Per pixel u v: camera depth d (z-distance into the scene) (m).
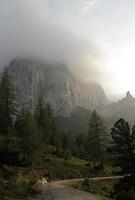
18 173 50.81
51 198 34.28
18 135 72.69
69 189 42.81
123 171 39.97
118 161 40.59
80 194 38.22
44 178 55.03
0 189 33.25
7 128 71.06
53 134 96.31
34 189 38.34
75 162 79.38
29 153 62.59
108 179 57.75
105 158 79.50
